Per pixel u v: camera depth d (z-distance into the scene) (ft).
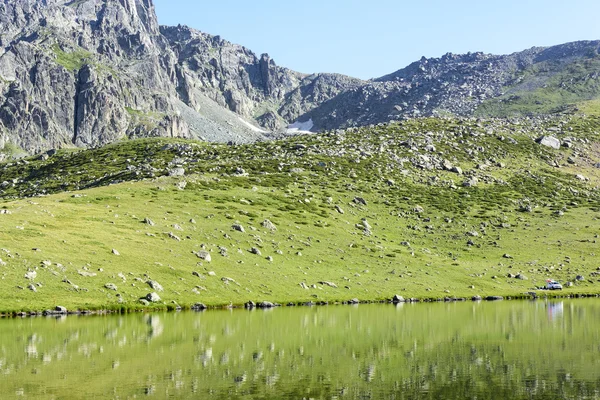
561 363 153.89
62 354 157.99
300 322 234.79
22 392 117.39
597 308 312.71
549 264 465.06
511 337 198.90
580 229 551.18
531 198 649.61
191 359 153.48
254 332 203.00
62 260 302.66
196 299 300.40
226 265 356.79
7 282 268.62
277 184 578.25
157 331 202.28
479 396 119.24
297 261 396.37
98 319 238.68
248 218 455.22
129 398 113.60
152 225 394.52
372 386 126.93
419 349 174.29
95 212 405.59
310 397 116.06
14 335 189.78
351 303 336.70
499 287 408.26
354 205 554.87
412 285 388.16
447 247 491.31
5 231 326.03
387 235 497.46
